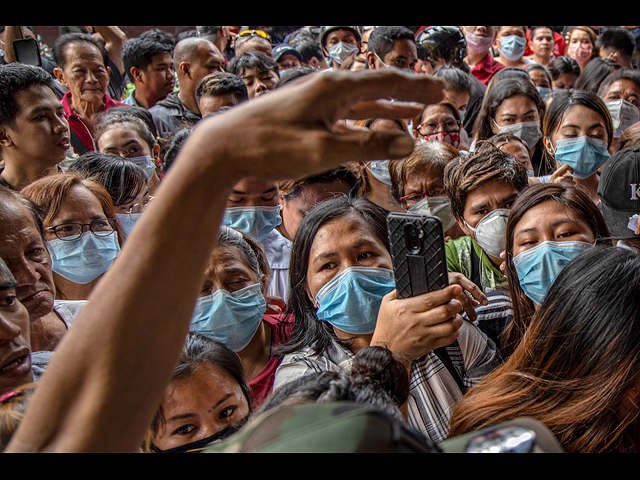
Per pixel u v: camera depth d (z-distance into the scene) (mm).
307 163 482
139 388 549
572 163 3652
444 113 4203
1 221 1790
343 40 6934
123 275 539
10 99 3047
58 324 2186
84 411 537
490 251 2775
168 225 529
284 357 2180
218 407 1643
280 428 526
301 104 491
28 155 3135
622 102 4598
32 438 542
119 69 6109
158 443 1614
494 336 2434
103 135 3650
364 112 634
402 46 5207
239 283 2285
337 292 2062
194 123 4996
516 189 2777
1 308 1387
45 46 6191
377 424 487
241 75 5230
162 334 548
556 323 1439
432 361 1862
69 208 2469
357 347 2146
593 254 1481
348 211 2186
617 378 1311
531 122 4246
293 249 2254
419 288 1343
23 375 1417
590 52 7547
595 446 1305
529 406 1407
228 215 3033
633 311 1336
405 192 3389
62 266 2500
